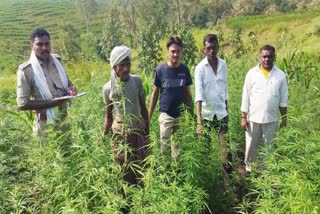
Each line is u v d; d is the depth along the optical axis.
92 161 4.01
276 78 5.46
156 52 14.92
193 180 4.44
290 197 3.50
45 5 124.06
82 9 100.75
